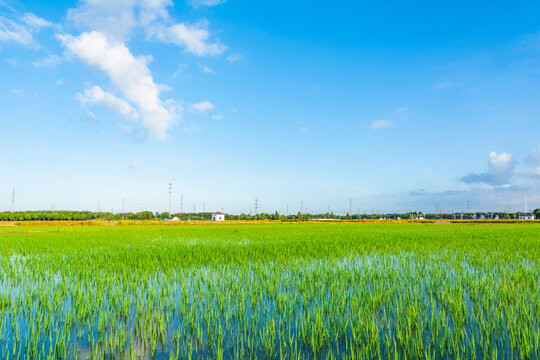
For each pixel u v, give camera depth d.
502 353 4.54
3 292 7.60
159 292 7.53
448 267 10.52
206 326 5.61
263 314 6.16
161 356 4.54
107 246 17.27
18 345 4.89
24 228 45.91
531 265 10.61
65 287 7.91
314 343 4.95
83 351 4.70
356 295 7.21
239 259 12.23
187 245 17.75
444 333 5.17
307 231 34.00
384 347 4.84
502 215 134.00
